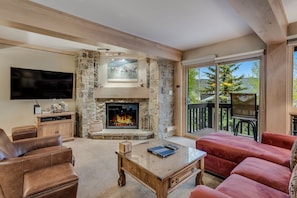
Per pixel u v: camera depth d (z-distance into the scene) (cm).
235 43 354
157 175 154
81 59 441
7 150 180
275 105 301
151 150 212
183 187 211
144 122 471
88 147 360
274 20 208
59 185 150
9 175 144
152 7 231
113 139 425
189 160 188
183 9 236
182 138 443
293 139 212
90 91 454
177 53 443
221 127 400
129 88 462
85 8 234
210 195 100
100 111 470
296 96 290
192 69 448
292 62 292
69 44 392
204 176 239
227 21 274
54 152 171
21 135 321
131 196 191
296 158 155
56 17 241
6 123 375
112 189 205
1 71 366
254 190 126
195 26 294
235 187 130
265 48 314
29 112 403
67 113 406
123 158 207
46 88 413
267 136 234
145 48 360
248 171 157
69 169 166
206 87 419
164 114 453
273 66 301
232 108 361
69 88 450
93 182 220
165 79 454
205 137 267
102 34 291
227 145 228
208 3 221
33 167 157
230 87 374
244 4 172
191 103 457
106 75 475
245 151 207
